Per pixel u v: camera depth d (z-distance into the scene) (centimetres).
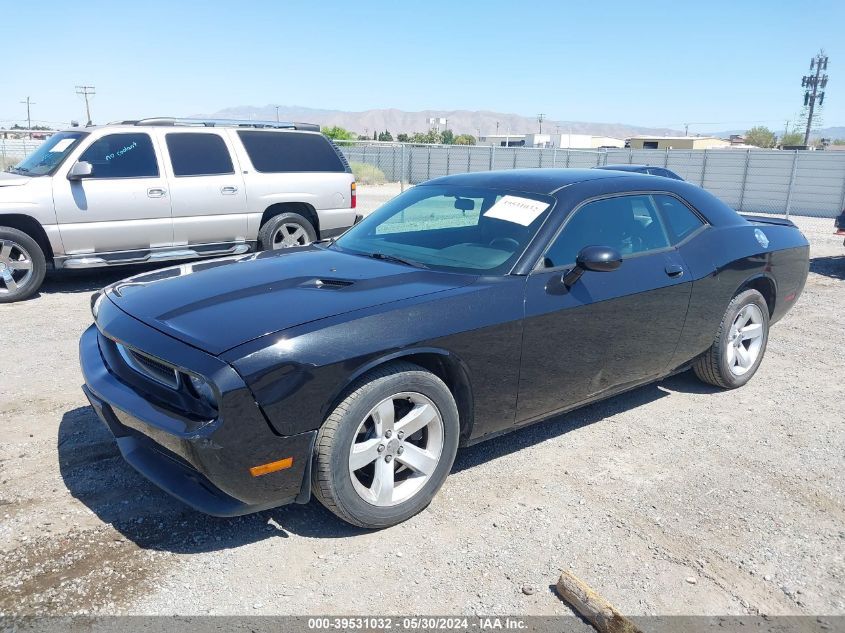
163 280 381
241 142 915
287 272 374
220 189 889
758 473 399
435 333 327
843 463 415
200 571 294
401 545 318
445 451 343
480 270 372
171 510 341
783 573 306
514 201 415
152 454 329
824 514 357
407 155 3875
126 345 318
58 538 314
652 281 427
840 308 832
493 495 365
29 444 408
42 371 538
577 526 337
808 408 502
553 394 393
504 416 375
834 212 2717
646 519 346
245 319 308
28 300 790
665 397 518
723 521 347
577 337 390
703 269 464
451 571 299
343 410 304
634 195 446
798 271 564
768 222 575
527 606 278
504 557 311
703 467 405
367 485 334
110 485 363
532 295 366
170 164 857
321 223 986
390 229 445
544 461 406
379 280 356
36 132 1538
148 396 312
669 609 280
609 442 436
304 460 300
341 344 301
